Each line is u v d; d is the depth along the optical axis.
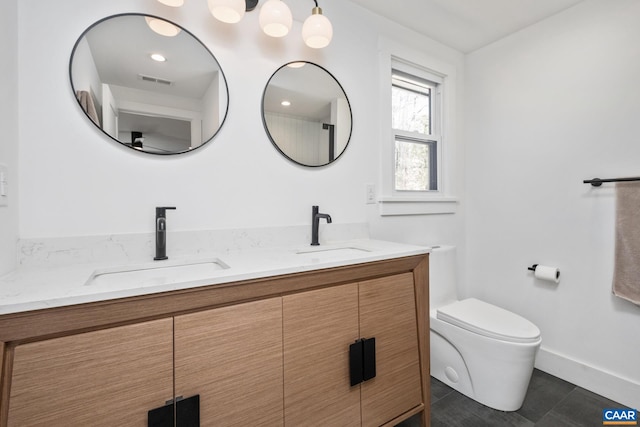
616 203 1.53
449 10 1.79
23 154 0.99
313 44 1.39
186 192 1.27
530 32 1.92
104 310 0.71
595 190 1.65
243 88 1.39
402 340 1.26
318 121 1.61
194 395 0.80
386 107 1.86
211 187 1.32
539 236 1.89
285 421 0.95
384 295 1.21
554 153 1.81
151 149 1.20
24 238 0.99
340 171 1.70
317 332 1.03
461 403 1.54
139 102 1.18
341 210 1.71
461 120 2.29
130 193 1.16
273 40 1.47
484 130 2.18
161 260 1.15
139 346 0.74
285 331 0.96
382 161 1.85
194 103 1.28
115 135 1.13
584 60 1.68
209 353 0.83
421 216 2.06
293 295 0.98
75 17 1.07
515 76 2.00
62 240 1.04
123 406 0.72
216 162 1.33
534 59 1.90
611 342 1.59
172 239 1.23
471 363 1.54
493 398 1.48
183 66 1.26
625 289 1.49
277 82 1.48
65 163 1.05
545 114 1.85
